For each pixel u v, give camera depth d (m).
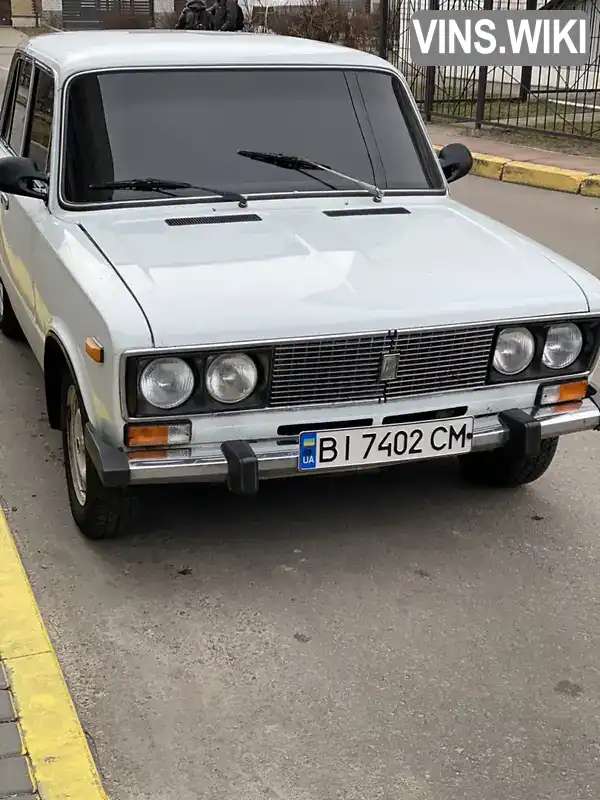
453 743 3.03
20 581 3.70
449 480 4.69
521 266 4.02
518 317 3.73
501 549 4.12
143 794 2.80
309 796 2.81
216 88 4.54
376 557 4.04
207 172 4.37
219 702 3.18
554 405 3.95
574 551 4.12
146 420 3.40
